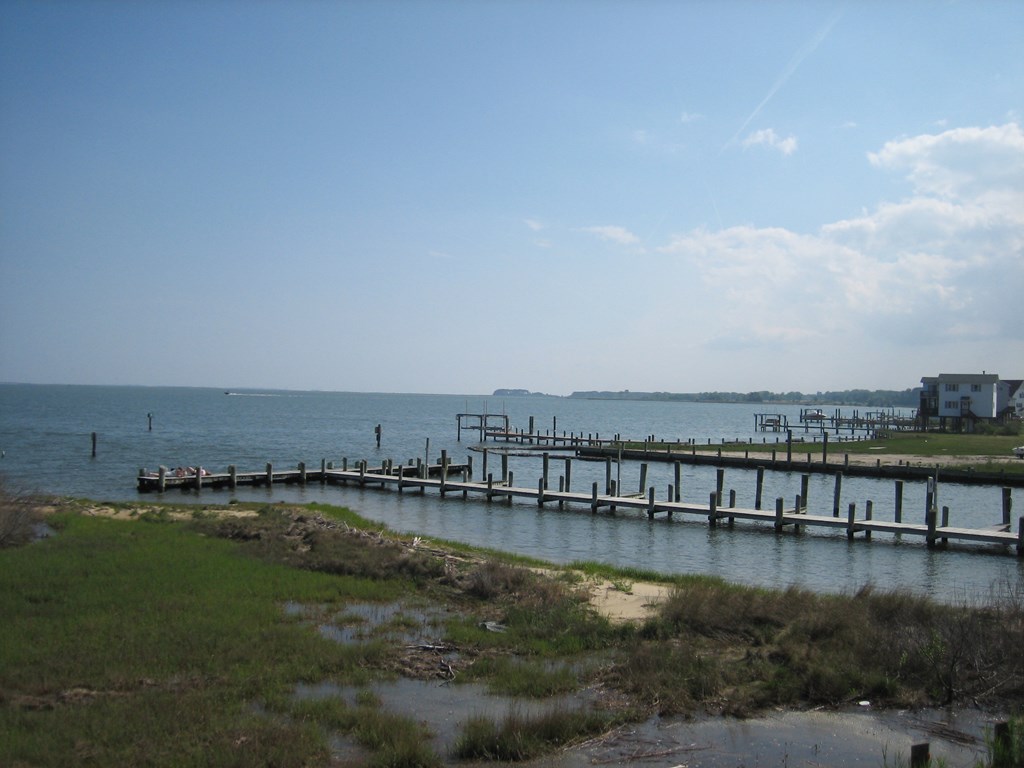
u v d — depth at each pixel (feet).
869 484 168.35
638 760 32.50
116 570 61.46
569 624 50.62
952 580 81.97
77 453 213.87
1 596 52.24
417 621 51.70
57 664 39.37
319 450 248.73
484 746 32.40
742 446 249.75
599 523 117.50
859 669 42.52
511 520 119.65
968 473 166.20
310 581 60.85
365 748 32.14
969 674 42.06
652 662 42.55
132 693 36.63
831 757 33.37
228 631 46.21
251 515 97.60
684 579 71.00
